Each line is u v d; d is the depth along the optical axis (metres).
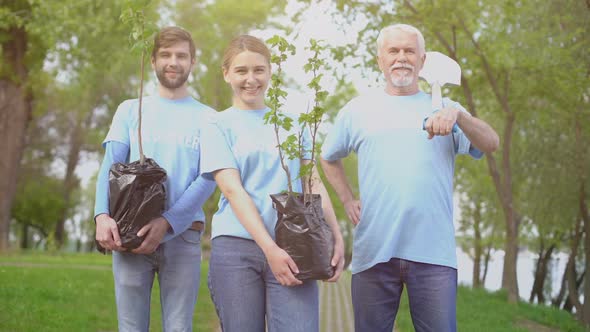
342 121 3.83
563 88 13.73
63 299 8.84
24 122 24.45
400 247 3.58
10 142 24.03
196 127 3.96
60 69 22.12
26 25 20.12
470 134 3.42
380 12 13.52
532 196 16.16
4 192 23.92
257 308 3.27
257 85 3.38
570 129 14.75
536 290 22.91
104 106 37.84
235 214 3.28
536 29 14.23
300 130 3.36
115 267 3.80
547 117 15.20
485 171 21.52
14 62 23.61
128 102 3.99
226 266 3.27
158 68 3.93
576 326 12.23
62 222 42.53
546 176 15.41
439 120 3.28
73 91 36.84
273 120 3.09
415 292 3.60
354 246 3.78
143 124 3.90
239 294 3.24
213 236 3.38
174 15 29.64
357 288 3.72
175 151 3.89
